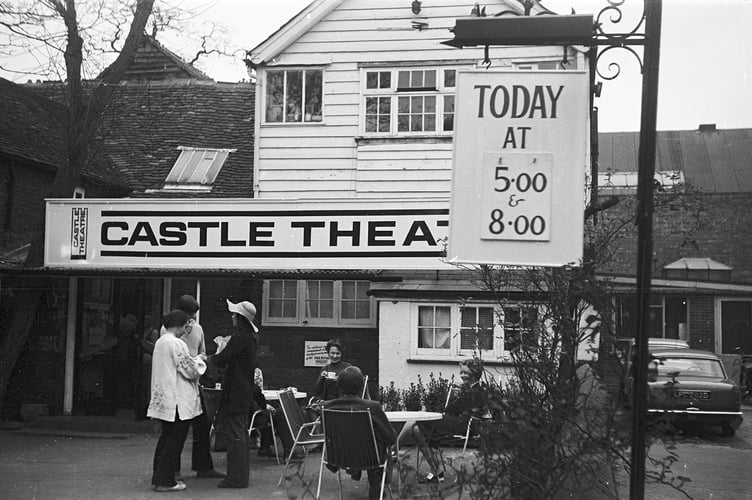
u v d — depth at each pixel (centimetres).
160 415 984
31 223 1791
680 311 2945
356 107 1939
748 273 3231
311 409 1212
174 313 1020
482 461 579
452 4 1903
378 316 1844
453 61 1897
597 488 579
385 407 1598
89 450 1341
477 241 567
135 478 1082
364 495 991
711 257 3288
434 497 628
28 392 1683
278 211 1459
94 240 1512
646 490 1038
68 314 1695
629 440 545
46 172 1833
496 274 681
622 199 748
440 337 1700
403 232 1420
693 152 3897
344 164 1934
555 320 579
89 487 1019
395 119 1923
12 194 1731
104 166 2094
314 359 1925
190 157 2225
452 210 570
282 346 1938
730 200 3362
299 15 1945
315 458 1266
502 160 568
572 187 563
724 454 1415
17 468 1162
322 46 1958
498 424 559
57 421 1573
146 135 2312
